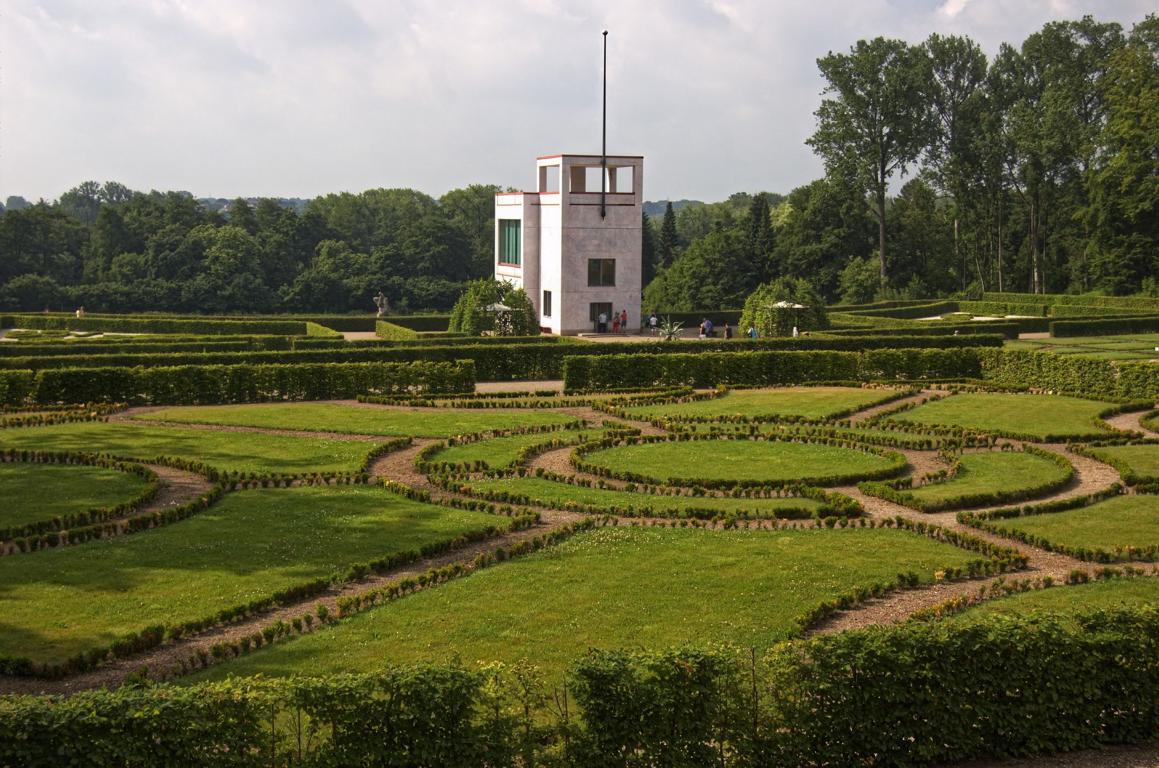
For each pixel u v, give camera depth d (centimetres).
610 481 2847
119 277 10912
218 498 2603
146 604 1859
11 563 2078
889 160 9838
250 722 1188
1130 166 8856
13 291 10062
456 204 14762
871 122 9681
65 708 1151
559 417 3841
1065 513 2525
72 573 2020
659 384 4706
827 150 9769
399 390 4438
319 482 2792
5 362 4397
